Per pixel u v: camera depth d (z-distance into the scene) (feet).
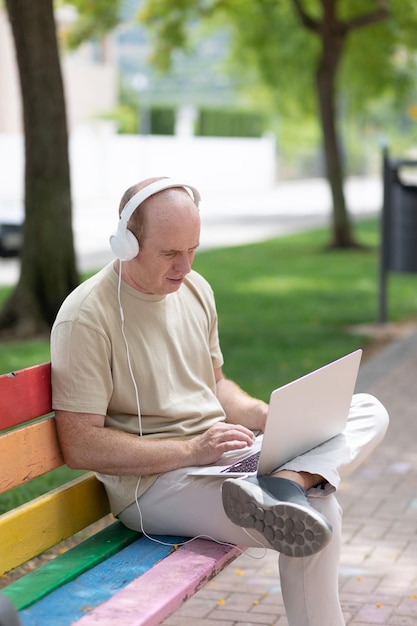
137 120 162.50
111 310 11.28
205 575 10.28
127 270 11.39
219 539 11.09
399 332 37.68
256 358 32.27
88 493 11.66
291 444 10.81
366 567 15.76
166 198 11.07
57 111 34.76
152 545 11.19
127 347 11.30
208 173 151.43
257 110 174.29
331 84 63.87
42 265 35.58
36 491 18.60
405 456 22.07
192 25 70.23
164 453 11.05
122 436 10.97
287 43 72.64
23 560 10.40
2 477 10.27
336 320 40.04
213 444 11.08
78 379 10.86
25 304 35.58
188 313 12.22
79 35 64.44
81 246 70.33
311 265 58.70
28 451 10.62
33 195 35.45
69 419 10.87
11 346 33.53
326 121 65.05
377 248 66.90
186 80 252.01
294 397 10.46
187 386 11.94
